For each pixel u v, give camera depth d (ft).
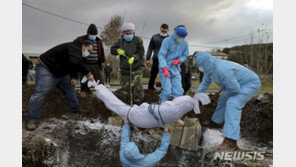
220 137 11.00
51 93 13.89
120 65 12.38
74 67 9.84
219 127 12.32
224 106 11.05
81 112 12.71
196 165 9.63
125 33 11.73
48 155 9.32
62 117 12.14
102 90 9.31
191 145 9.97
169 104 7.84
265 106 12.41
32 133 9.98
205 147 10.16
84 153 10.42
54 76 10.14
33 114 10.19
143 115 8.10
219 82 9.84
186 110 7.85
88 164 10.05
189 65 16.11
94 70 14.82
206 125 12.39
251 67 30.86
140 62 12.23
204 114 13.35
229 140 9.33
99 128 11.40
